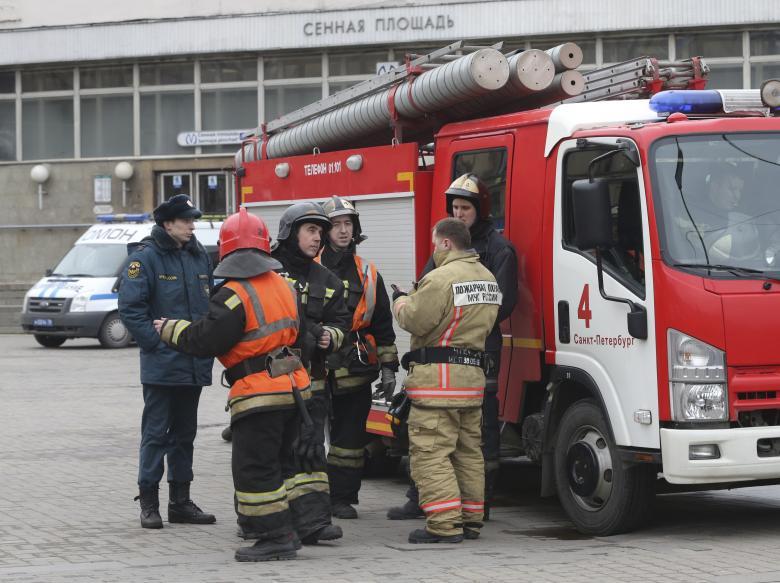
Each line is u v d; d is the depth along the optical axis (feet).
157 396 32.63
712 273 29.58
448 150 37.65
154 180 137.59
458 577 26.32
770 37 117.80
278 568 27.50
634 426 30.17
